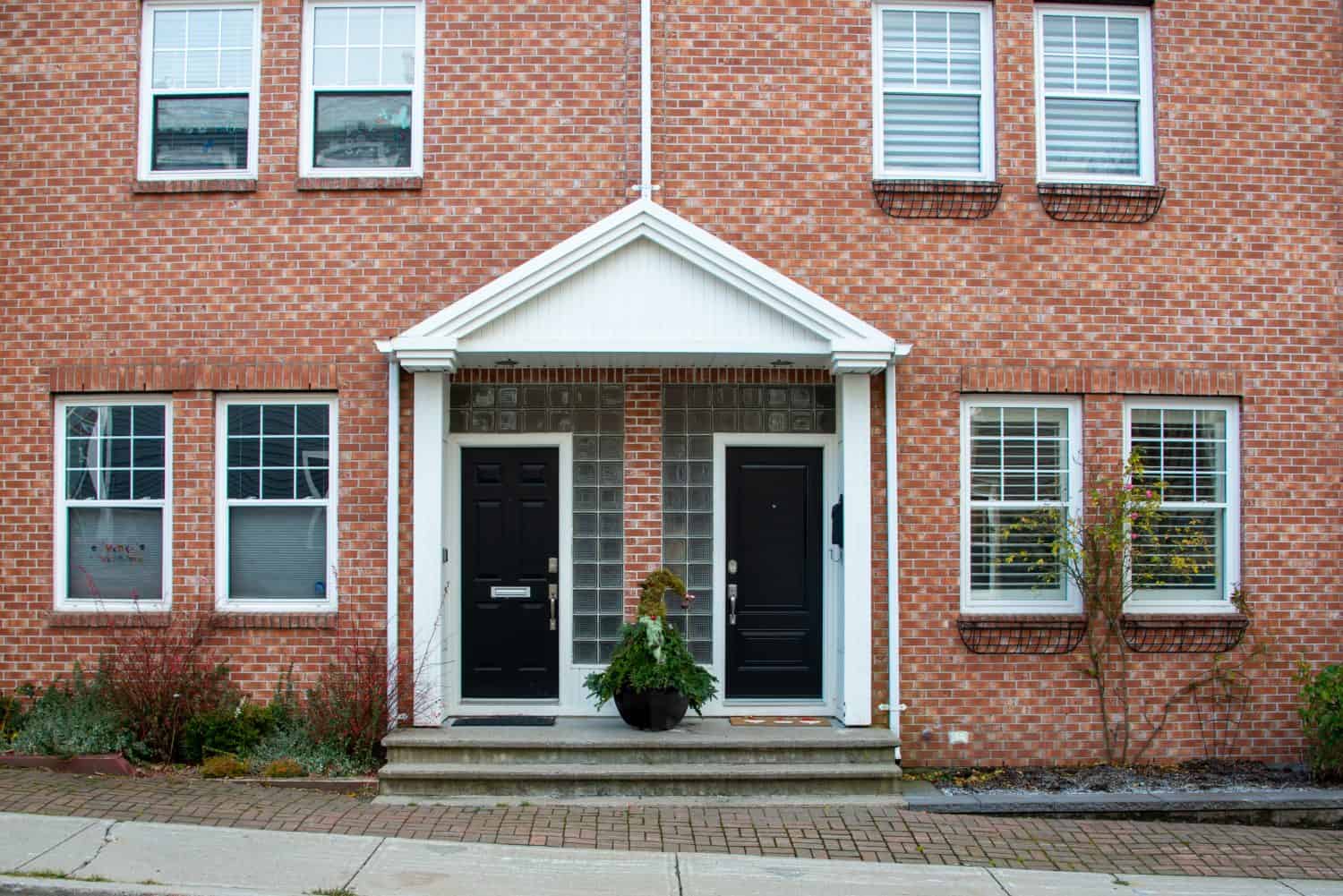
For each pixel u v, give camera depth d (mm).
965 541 8938
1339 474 9102
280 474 8914
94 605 8836
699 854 6703
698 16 9023
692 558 9086
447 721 8727
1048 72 9258
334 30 9109
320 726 8273
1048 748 8781
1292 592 9031
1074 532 8852
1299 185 9172
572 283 8383
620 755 8055
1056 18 9266
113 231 8875
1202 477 9141
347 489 8750
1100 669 8805
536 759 8047
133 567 8938
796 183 8969
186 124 9094
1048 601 9039
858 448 8680
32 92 8953
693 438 9125
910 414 8883
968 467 8992
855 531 8648
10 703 8531
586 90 8961
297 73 8961
